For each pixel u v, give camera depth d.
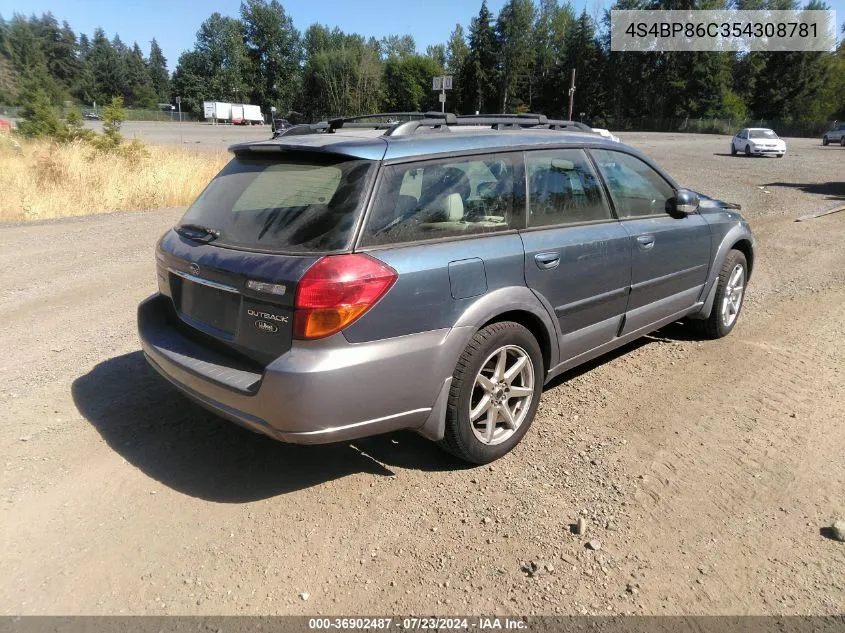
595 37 92.69
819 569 2.66
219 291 3.07
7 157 17.30
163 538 2.82
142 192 14.24
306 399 2.70
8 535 2.82
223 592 2.52
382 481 3.29
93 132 19.94
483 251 3.20
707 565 2.68
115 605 2.44
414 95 96.44
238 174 3.50
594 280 3.82
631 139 55.81
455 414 3.15
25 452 3.48
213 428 3.81
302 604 2.46
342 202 2.88
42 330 5.60
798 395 4.27
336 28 112.12
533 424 3.89
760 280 7.38
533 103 99.81
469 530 2.90
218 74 109.00
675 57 86.25
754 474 3.34
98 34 142.62
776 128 77.19
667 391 4.35
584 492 3.19
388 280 2.81
